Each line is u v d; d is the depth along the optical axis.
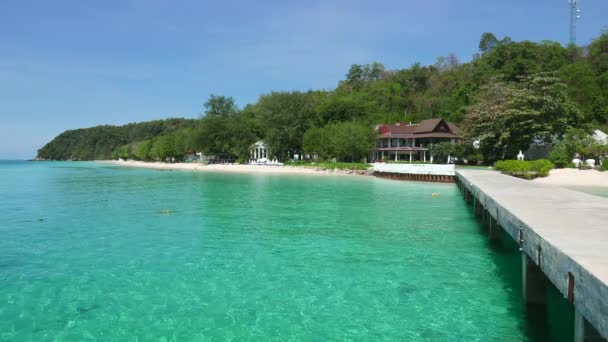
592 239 7.91
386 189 41.31
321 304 10.70
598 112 72.06
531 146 58.53
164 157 139.50
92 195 37.28
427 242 17.69
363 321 9.66
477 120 62.94
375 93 119.69
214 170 91.94
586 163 48.12
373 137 79.12
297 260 14.85
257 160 107.06
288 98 98.31
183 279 12.67
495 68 97.56
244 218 23.91
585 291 5.75
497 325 9.38
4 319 9.75
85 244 17.34
